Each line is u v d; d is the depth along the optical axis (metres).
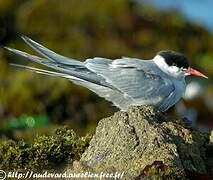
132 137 9.77
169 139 9.72
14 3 19.92
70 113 17.39
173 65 11.48
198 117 17.86
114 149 9.81
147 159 9.52
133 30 20.05
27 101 17.52
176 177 9.20
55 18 19.91
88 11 20.02
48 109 17.42
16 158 10.41
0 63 18.25
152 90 11.09
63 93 17.52
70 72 11.03
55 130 11.27
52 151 10.52
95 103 17.47
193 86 18.25
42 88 17.61
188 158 9.80
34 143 10.73
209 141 10.41
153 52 19.67
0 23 19.44
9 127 16.12
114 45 19.56
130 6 20.39
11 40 19.31
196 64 19.66
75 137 10.86
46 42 19.48
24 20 19.73
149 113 10.08
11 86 17.77
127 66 11.18
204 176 9.53
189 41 20.39
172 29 20.39
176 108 17.72
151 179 9.15
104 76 11.10
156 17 20.41
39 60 11.03
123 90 11.07
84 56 19.25
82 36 19.66
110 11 20.08
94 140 10.12
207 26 21.14
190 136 9.99
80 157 10.48
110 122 10.06
